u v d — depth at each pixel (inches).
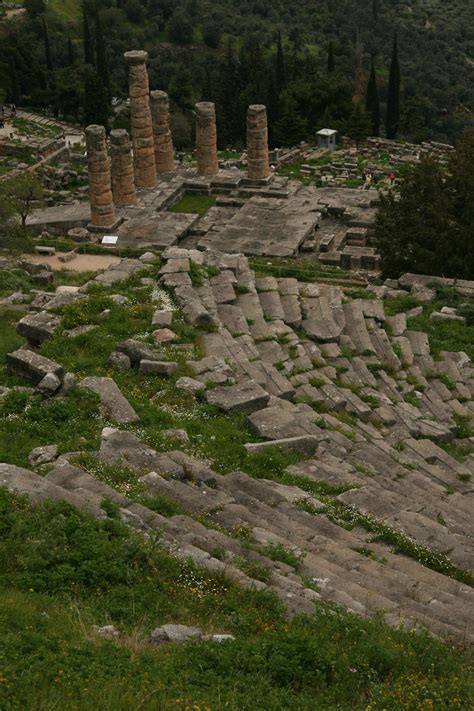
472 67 5708.7
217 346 1186.6
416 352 1380.4
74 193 2672.2
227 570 631.2
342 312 1430.9
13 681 450.0
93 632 528.4
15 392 960.9
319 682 512.7
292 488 842.8
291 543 714.8
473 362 1391.5
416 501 883.4
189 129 3784.5
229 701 469.4
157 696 460.8
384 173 2842.0
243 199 2450.8
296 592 627.5
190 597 602.9
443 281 1643.7
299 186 2564.0
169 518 716.0
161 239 2154.3
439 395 1267.2
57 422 917.8
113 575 607.2
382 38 5816.9
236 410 1013.2
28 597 565.6
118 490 756.6
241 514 754.8
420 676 534.3
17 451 848.3
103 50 4151.1
